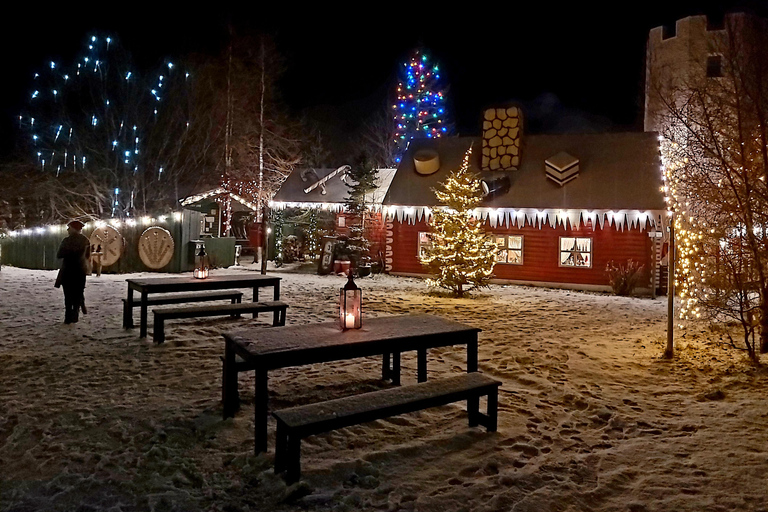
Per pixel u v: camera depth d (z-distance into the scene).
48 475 4.23
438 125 37.31
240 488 4.10
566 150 20.92
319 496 3.94
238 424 5.31
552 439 5.07
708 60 8.48
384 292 16.20
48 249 19.81
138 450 4.69
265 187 27.50
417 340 5.49
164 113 26.61
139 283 9.25
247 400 6.00
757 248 7.79
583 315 12.62
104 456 4.53
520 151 21.12
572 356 8.29
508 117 21.00
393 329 5.77
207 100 27.58
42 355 7.70
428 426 5.37
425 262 16.31
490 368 7.60
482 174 21.16
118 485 4.08
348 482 4.18
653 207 18.08
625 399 6.24
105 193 25.62
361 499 3.90
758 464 4.45
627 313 13.15
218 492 4.02
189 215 20.64
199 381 6.65
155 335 8.50
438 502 3.87
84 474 4.25
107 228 19.12
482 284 16.09
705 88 8.17
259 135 26.92
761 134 7.42
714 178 8.38
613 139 20.70
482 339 9.52
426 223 21.19
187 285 9.76
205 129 27.73
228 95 26.98
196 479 4.22
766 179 7.41
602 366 7.71
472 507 3.81
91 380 6.61
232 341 5.23
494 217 20.22
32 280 16.03
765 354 8.01
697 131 8.52
